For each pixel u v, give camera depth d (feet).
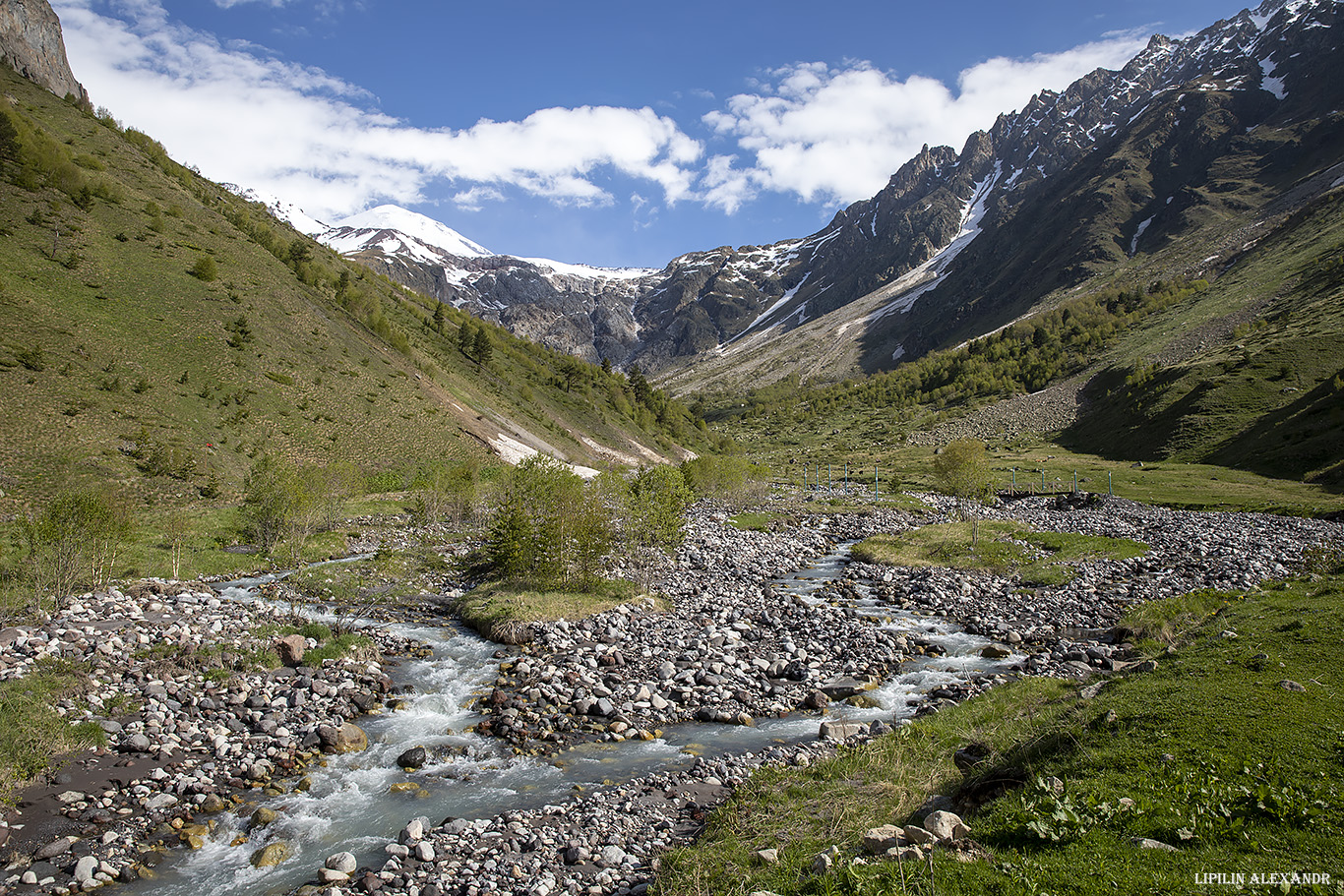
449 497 181.78
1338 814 24.98
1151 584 104.47
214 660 65.00
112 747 49.01
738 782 45.91
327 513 164.55
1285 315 467.11
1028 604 99.09
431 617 93.40
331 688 62.80
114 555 96.22
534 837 38.88
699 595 106.32
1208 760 31.09
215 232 367.04
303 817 42.45
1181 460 319.06
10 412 183.42
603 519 104.27
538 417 446.60
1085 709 41.68
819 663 73.82
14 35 503.20
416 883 34.55
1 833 38.11
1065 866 24.76
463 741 54.39
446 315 604.90
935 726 49.47
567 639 80.28
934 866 26.37
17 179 284.61
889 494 294.05
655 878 34.19
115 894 34.68
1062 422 511.81
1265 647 47.39
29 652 62.08
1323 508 180.24
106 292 257.34
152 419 213.05
